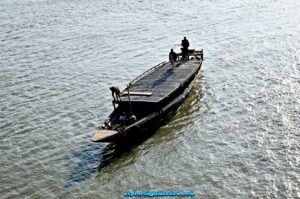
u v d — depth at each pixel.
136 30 68.12
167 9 81.25
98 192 29.52
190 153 33.06
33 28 74.88
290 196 27.20
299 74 44.72
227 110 39.06
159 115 37.00
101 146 35.19
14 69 54.19
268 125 35.56
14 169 32.75
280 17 67.69
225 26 65.81
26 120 40.31
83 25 74.25
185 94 41.16
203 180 29.64
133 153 33.88
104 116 40.19
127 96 38.16
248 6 77.38
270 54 51.41
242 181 29.09
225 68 48.91
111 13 81.94
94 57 56.81
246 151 32.38
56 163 33.25
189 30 65.56
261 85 43.19
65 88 47.22
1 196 29.77
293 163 30.33
